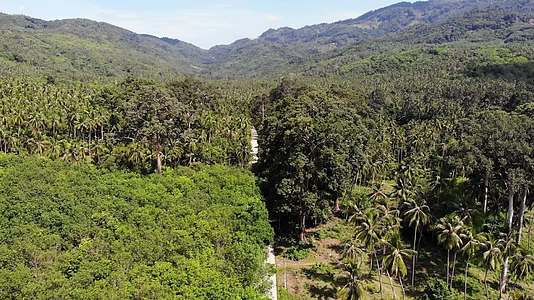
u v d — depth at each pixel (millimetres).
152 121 84500
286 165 64625
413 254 56031
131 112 93875
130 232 47750
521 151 53344
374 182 91500
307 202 61750
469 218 57781
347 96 116375
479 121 62531
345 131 67188
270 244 63875
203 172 75125
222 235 49094
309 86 129375
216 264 43125
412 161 96375
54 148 91188
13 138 95688
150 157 81375
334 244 66375
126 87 133250
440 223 55219
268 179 74000
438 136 108812
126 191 61625
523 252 50969
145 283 37438
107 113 115438
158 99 93062
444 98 143750
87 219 51500
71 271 39844
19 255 41406
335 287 54375
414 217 57062
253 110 162500
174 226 50000
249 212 59125
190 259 43250
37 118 103938
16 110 108062
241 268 45000
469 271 58406
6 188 59500
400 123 145625
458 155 58500
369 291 53875
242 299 39781
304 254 62750
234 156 96750
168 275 39469
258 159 99062
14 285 35594
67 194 57844
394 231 56000
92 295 34844
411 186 68625
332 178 63250
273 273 53188
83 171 71562
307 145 63156
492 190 60469
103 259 41344
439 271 58719
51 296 34500
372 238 53094
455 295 52812
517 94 122688
